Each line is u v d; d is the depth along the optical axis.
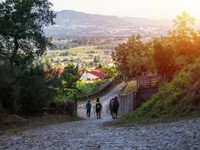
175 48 42.38
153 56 43.25
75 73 51.94
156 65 43.06
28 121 30.94
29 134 21.28
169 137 14.12
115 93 80.19
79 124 28.52
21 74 32.91
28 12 35.94
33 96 34.34
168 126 17.41
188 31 42.38
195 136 13.42
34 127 27.55
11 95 31.67
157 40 43.81
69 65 52.38
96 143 14.76
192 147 11.55
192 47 41.50
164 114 22.95
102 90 82.56
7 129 26.30
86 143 15.06
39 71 35.84
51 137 18.66
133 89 64.06
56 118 35.78
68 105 41.97
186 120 18.70
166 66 42.09
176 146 12.07
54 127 26.33
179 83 25.25
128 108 45.19
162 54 42.03
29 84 34.12
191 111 21.12
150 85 39.62
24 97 34.06
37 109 35.50
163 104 24.27
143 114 25.56
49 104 38.41
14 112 32.16
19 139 18.83
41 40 38.97
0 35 36.19
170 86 26.11
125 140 14.83
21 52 37.97
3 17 35.22
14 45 37.03
